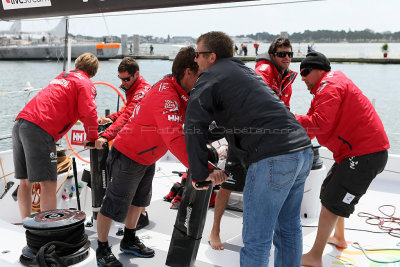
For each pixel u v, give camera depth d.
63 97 2.91
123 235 3.02
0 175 3.49
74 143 3.89
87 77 3.05
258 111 1.83
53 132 2.92
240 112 1.84
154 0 2.49
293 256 2.12
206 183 1.88
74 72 3.03
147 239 3.00
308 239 3.03
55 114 2.89
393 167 4.58
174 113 2.10
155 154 2.45
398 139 11.16
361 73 24.36
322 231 2.59
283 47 3.03
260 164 1.85
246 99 1.84
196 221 2.11
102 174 3.23
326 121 2.41
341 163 2.59
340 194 2.55
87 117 2.93
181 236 2.16
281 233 2.14
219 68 1.89
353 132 2.51
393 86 20.50
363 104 2.50
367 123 2.49
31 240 1.82
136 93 3.10
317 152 3.40
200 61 2.02
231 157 2.76
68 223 1.82
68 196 3.44
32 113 2.86
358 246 2.94
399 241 3.04
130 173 2.44
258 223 1.92
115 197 2.48
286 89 3.28
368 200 3.98
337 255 2.79
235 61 1.95
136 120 2.34
